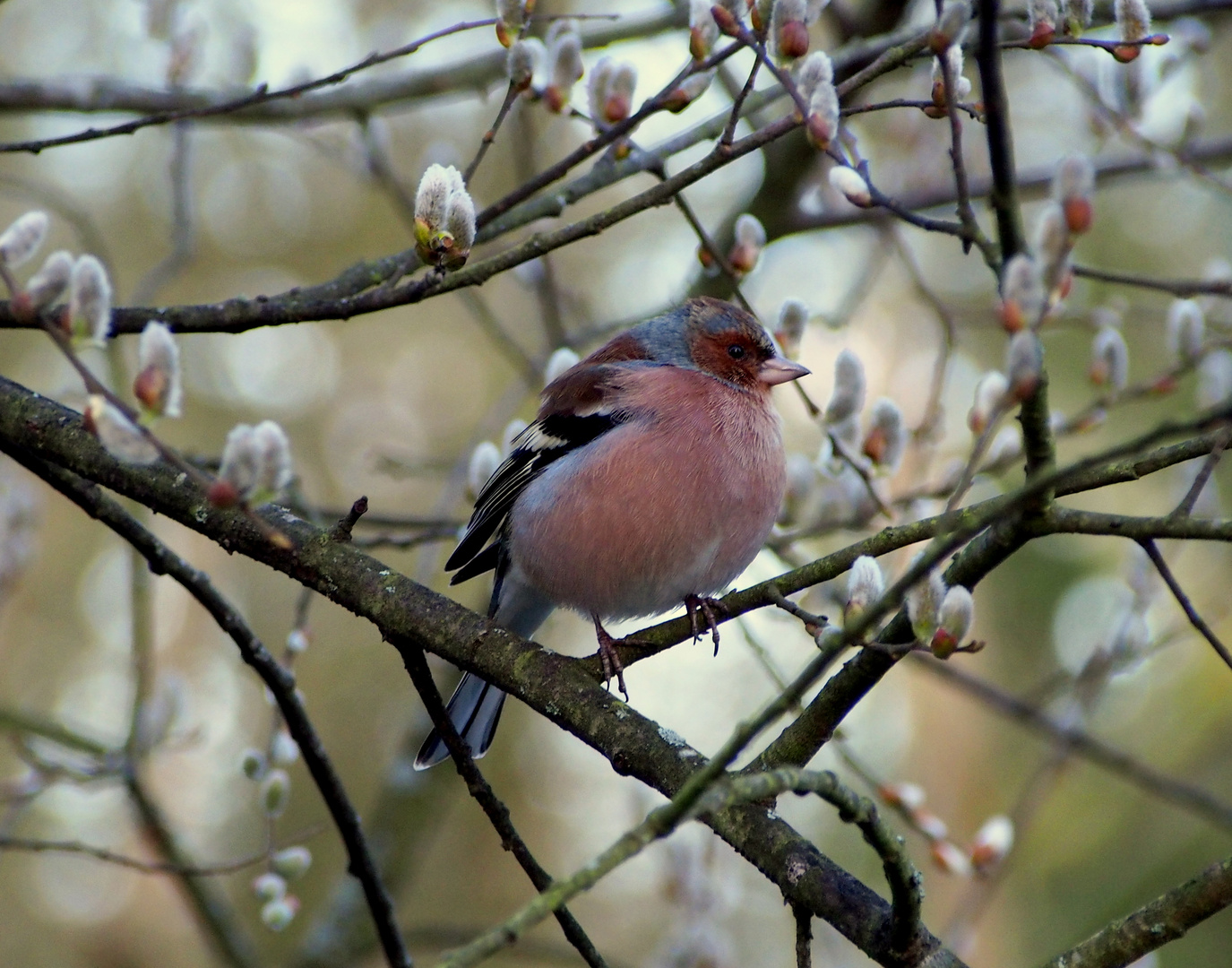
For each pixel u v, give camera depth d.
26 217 4.70
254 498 4.54
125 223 20.91
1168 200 17.98
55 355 19.50
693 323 9.13
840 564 5.96
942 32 5.23
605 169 8.14
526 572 8.55
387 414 21.16
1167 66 9.37
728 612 6.11
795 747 5.68
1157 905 5.00
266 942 17.72
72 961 17.31
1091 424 8.30
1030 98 17.11
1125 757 9.52
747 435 8.37
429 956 14.77
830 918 5.00
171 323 6.66
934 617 5.16
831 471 8.12
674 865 9.91
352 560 6.44
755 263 7.99
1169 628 9.77
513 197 7.22
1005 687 17.47
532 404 20.89
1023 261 4.30
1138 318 16.25
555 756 19.75
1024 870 15.74
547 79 7.59
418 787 11.66
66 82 10.04
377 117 11.62
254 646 6.85
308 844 18.52
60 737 9.77
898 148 12.84
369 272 7.48
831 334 10.49
